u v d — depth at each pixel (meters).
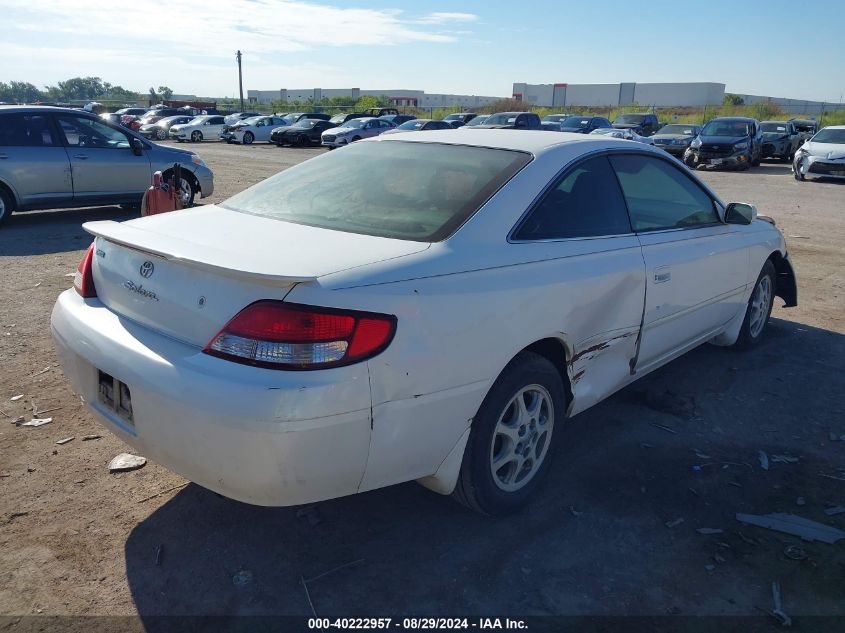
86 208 11.91
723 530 3.08
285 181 3.62
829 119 46.44
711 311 4.52
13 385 4.37
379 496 3.30
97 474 3.41
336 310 2.34
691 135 26.23
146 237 2.81
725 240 4.54
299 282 2.32
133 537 2.95
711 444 3.87
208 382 2.33
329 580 2.72
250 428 2.26
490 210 2.96
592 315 3.31
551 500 3.29
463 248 2.78
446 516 3.15
